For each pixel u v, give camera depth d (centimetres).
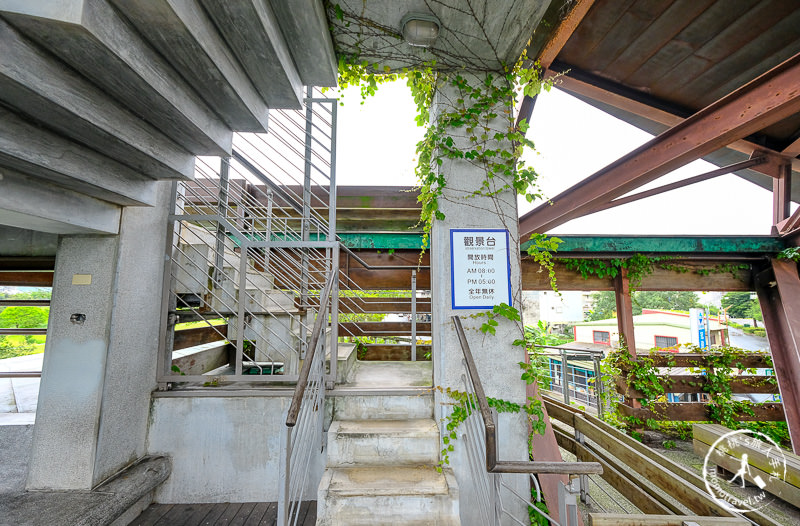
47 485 232
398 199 481
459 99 284
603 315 2962
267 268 351
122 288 256
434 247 298
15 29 116
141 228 277
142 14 129
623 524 187
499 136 279
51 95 132
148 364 286
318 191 477
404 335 437
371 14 233
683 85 430
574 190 378
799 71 204
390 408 292
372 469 250
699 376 530
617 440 300
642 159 303
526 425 267
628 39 390
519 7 228
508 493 261
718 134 246
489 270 278
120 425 256
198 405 288
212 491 280
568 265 531
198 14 148
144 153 192
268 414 286
